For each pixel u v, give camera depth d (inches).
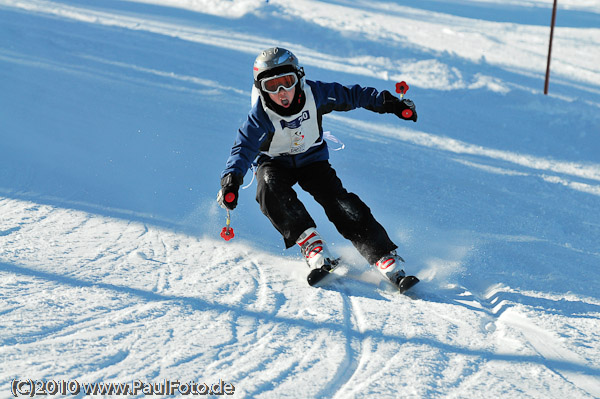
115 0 1574.8
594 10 2306.8
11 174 501.7
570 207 577.0
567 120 956.6
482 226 491.5
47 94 748.0
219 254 394.3
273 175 389.7
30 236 386.3
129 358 253.6
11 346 252.7
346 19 1667.1
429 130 845.8
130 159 571.2
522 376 263.3
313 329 295.7
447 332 303.6
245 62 1077.1
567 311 338.0
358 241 377.1
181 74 947.3
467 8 2198.6
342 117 849.5
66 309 290.8
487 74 1232.8
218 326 289.6
